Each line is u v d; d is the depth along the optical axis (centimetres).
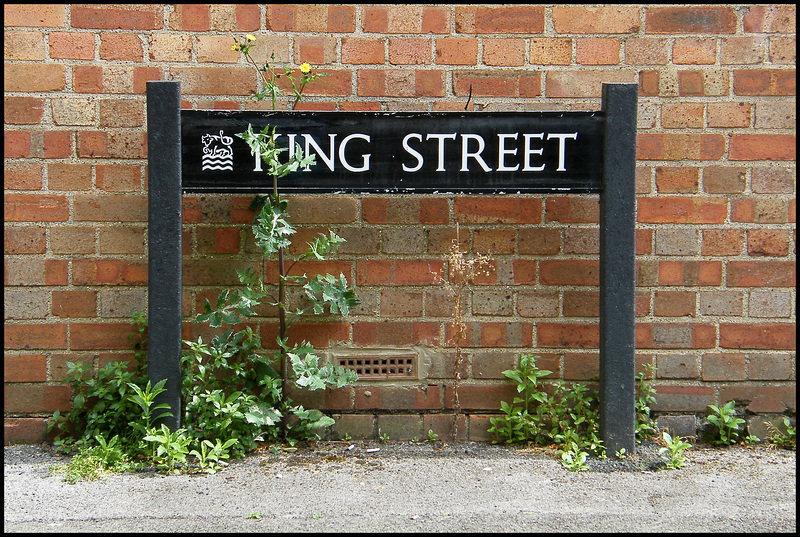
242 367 331
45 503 264
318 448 326
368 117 313
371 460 312
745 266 341
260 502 266
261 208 333
